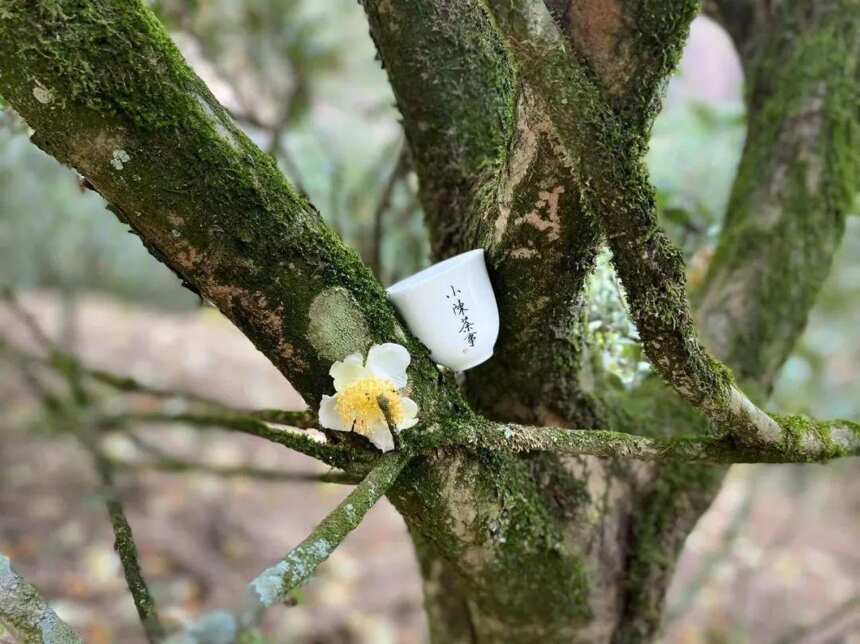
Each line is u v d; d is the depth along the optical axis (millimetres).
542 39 341
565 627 552
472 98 500
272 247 368
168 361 2178
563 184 389
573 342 489
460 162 504
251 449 1929
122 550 441
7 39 319
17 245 1969
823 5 714
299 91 1106
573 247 421
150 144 340
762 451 433
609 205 369
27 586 371
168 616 845
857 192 697
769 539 1873
